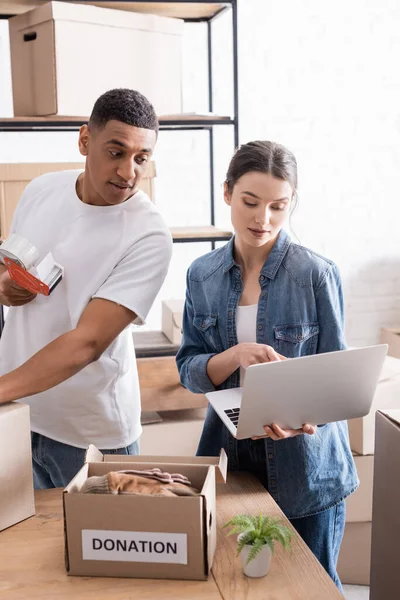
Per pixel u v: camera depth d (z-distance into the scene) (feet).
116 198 5.47
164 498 4.02
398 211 12.31
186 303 6.10
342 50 11.69
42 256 5.90
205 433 5.91
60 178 6.09
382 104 11.96
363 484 8.23
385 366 8.60
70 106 8.48
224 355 5.51
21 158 10.74
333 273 5.59
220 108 11.37
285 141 11.74
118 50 8.65
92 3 8.95
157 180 11.28
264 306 5.60
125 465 4.54
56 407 5.99
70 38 8.33
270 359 5.17
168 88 9.07
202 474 4.50
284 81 11.58
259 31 11.36
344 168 12.01
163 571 4.10
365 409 5.27
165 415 9.60
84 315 5.44
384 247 12.35
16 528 4.69
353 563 8.46
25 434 4.73
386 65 11.87
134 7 9.28
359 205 12.16
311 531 5.78
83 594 3.98
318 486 5.65
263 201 5.26
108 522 4.08
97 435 6.12
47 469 6.18
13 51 8.98
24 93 8.95
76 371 5.28
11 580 4.13
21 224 6.16
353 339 12.49
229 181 5.49
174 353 9.84
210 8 9.57
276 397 4.74
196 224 11.53
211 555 4.22
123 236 5.69
